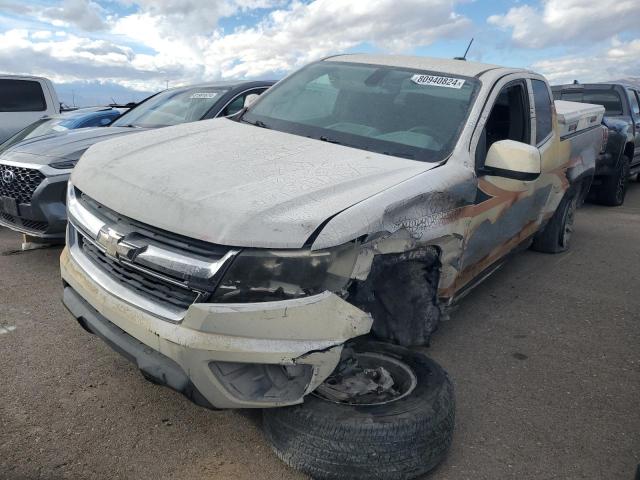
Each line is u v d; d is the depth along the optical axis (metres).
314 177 2.85
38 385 3.33
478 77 4.02
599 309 4.99
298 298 2.41
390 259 2.89
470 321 4.61
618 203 9.70
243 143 3.40
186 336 2.36
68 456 2.75
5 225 5.44
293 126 3.87
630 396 3.59
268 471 2.72
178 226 2.49
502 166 3.52
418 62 4.32
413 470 2.51
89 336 3.97
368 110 3.86
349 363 2.76
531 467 2.87
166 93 7.03
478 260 3.88
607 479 2.81
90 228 2.89
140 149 3.30
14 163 5.12
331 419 2.46
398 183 2.94
